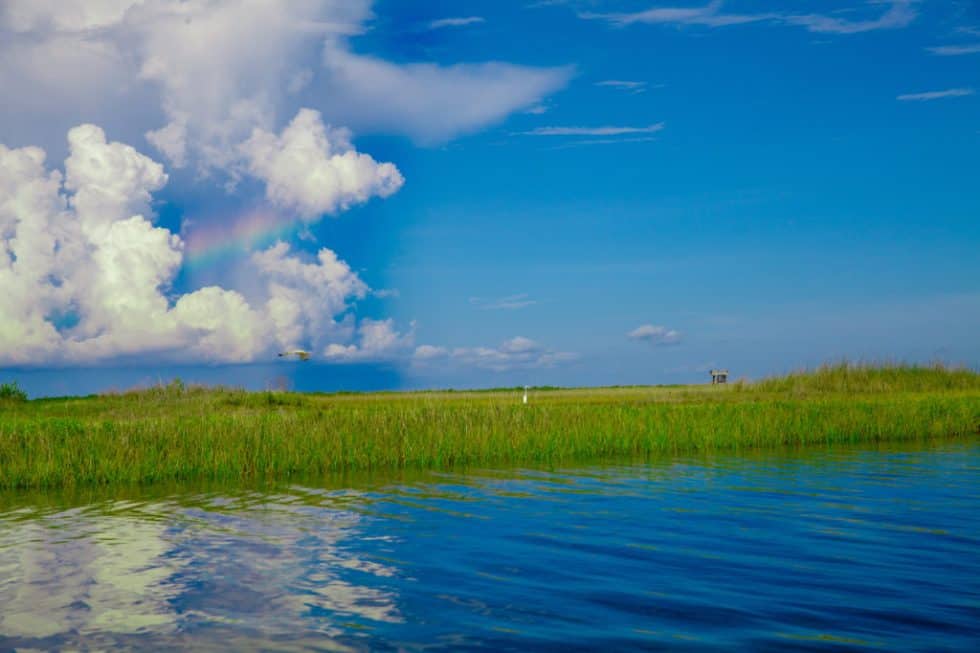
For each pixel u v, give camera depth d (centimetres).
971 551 1145
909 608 886
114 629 854
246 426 2211
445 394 4734
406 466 2202
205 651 785
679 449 2548
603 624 843
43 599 963
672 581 1003
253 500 1656
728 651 761
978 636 797
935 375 4366
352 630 838
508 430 2439
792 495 1634
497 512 1480
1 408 3353
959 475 1908
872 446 2622
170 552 1193
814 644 779
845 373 4391
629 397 4075
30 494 1783
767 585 980
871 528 1303
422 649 779
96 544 1252
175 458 2012
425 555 1154
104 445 2016
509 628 834
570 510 1492
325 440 2186
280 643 804
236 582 1027
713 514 1436
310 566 1100
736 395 4109
